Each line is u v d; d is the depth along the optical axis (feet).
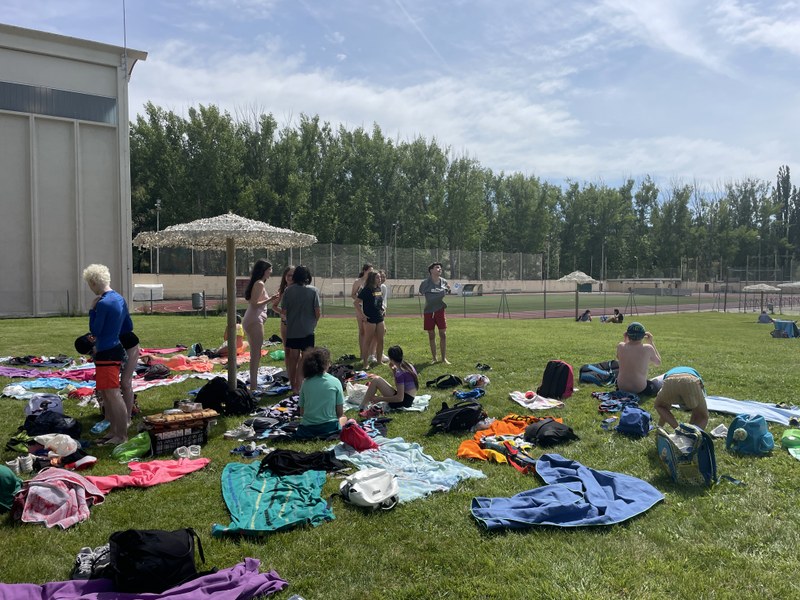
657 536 12.82
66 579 11.26
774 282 171.63
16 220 80.84
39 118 81.20
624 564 11.59
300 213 171.22
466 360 36.78
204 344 46.57
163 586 10.53
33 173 80.84
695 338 56.13
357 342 45.85
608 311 105.70
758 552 12.19
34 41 80.07
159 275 124.06
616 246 280.92
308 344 26.76
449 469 17.04
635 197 298.15
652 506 14.40
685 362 37.52
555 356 38.55
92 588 10.61
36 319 74.95
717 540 12.71
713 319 90.99
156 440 18.83
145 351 42.11
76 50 82.79
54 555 12.12
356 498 14.49
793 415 23.41
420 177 219.00
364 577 11.25
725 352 43.04
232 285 25.21
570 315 93.91
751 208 288.92
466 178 222.28
